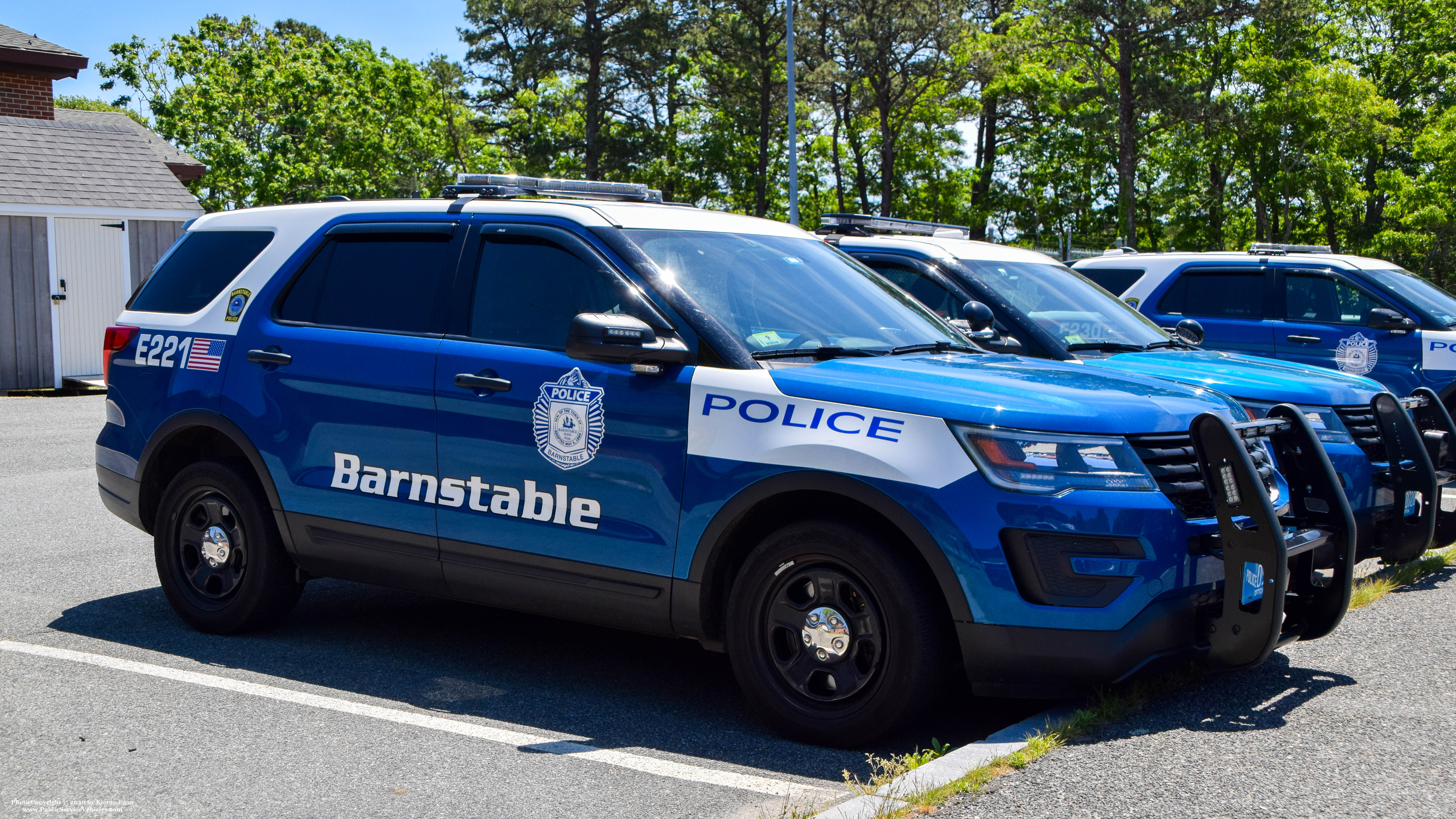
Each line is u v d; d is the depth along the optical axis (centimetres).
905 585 386
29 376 1919
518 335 475
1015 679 382
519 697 470
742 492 412
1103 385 429
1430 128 4216
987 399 396
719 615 437
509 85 6125
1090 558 374
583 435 446
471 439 473
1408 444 589
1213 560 396
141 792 365
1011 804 330
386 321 512
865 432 397
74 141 2059
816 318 475
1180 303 1085
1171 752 369
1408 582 608
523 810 351
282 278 551
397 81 4097
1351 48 4956
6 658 515
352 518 507
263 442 532
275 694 467
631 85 5525
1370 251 4225
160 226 2042
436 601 637
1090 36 4494
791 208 2664
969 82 5197
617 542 440
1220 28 4466
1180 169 4784
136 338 591
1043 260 844
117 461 590
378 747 407
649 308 448
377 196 3622
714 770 387
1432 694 427
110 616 591
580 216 481
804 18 4962
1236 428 408
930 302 767
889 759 395
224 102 3391
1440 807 327
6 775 379
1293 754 367
